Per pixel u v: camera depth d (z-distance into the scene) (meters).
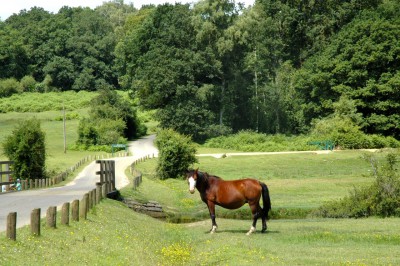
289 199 39.34
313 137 90.69
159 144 58.94
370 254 18.55
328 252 18.98
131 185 45.19
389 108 96.00
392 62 96.50
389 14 103.12
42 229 18.36
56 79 194.00
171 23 118.94
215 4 113.69
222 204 23.75
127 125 119.75
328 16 114.56
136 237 21.88
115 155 88.94
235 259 18.02
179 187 51.69
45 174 52.12
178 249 20.42
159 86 109.31
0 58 191.38
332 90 100.38
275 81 115.31
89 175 59.53
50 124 133.88
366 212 30.38
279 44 112.50
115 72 199.75
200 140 109.12
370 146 86.00
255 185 23.39
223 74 115.56
